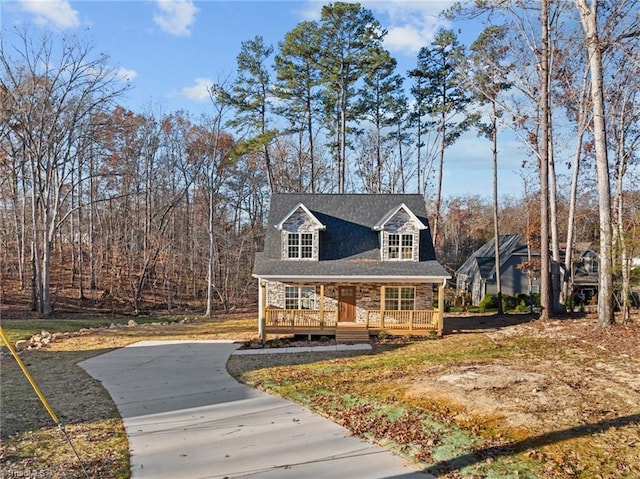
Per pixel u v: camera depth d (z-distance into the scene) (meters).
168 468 7.92
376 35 34.19
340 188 36.00
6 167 34.12
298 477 7.54
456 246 63.03
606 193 17.73
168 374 15.42
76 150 35.78
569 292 25.36
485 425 9.26
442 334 21.44
